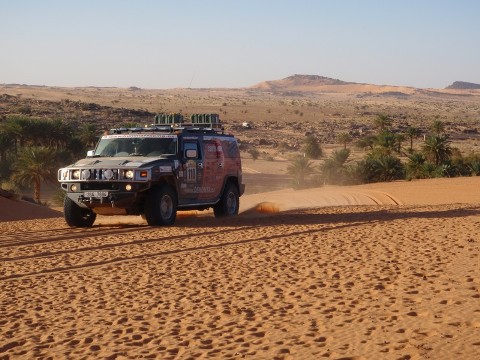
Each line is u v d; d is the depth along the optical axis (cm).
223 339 654
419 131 19100
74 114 17712
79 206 1664
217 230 1524
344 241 1283
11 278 1002
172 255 1166
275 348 610
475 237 1276
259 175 10181
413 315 702
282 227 1555
